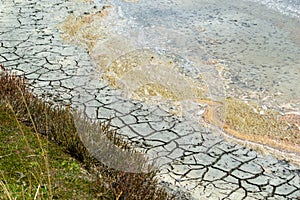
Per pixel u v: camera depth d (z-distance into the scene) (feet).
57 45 22.30
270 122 16.44
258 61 21.71
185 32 24.59
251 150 14.69
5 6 27.81
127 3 29.66
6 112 13.75
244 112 17.01
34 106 14.24
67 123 13.28
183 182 12.81
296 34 25.17
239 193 12.56
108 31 23.97
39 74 19.19
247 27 26.11
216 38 24.20
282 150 14.84
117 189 10.59
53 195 10.05
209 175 13.23
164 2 30.27
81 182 10.79
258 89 19.02
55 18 26.13
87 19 25.88
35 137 12.64
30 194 9.78
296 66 21.33
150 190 10.98
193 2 30.45
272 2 30.45
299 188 12.92
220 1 30.86
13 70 19.42
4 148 11.78
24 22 25.25
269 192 12.68
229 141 15.08
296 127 16.22
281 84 19.54
